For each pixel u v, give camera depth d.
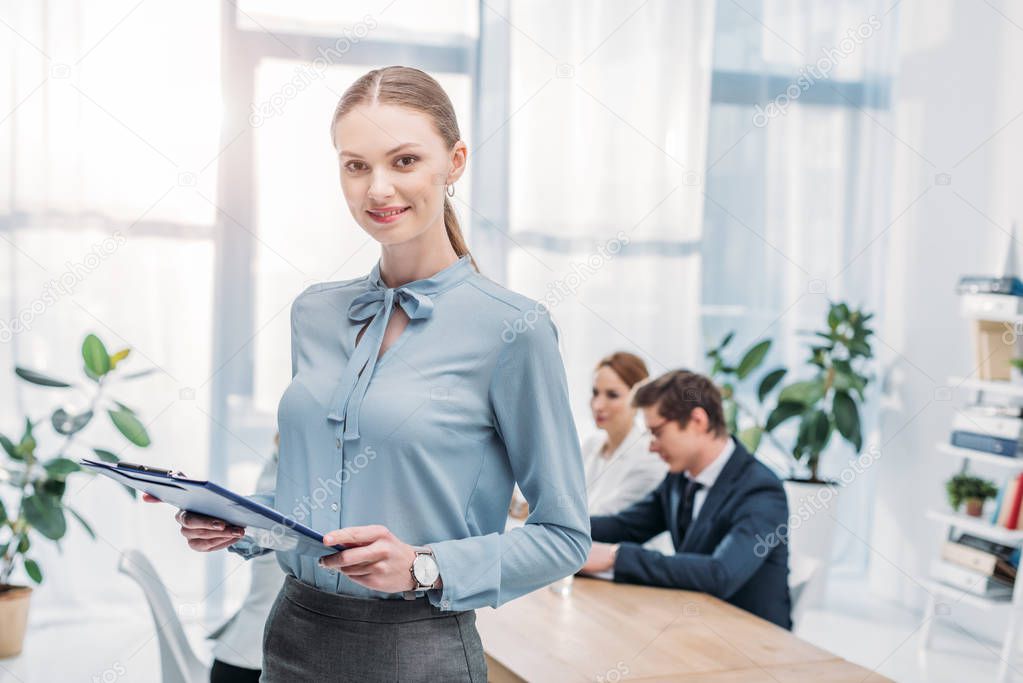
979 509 3.72
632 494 3.12
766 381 4.25
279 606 1.31
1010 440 3.55
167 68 3.85
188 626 3.89
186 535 1.26
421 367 1.25
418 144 1.18
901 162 4.54
